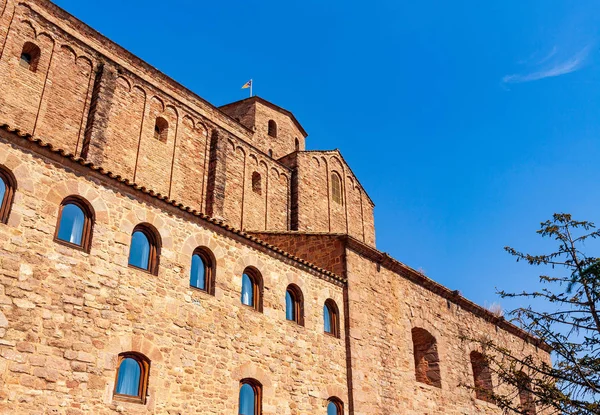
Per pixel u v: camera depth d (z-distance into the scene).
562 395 13.32
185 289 15.42
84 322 12.82
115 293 13.69
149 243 15.23
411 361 23.03
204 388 14.88
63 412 11.84
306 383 18.08
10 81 21.84
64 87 23.89
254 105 38.84
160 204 15.65
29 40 23.25
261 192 31.69
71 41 24.89
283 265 19.05
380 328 22.05
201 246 16.41
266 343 17.22
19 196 12.49
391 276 23.97
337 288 21.08
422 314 24.97
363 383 20.06
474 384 26.58
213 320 15.84
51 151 13.33
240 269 17.34
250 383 16.44
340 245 22.17
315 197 34.50
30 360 11.63
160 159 26.88
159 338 14.27
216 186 28.69
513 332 31.69
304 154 35.09
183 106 29.25
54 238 12.91
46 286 12.39
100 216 13.98
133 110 26.44
